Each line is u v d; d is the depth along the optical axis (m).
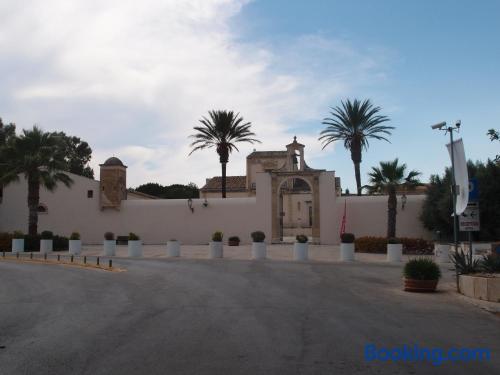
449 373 6.52
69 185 36.03
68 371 6.52
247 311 10.67
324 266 21.19
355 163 43.22
